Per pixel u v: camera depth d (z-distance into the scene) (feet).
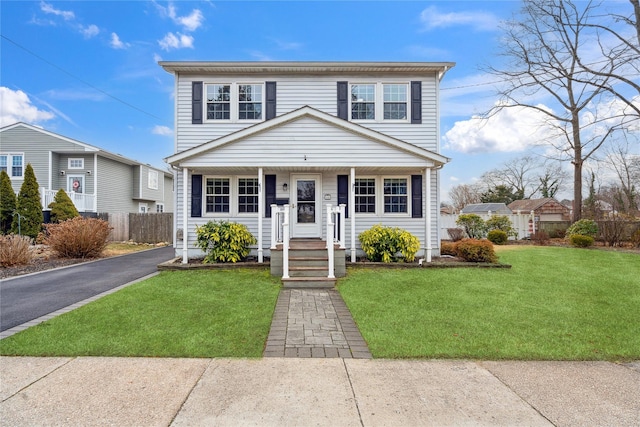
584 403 9.02
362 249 32.37
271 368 10.94
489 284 22.77
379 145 30.68
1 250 30.76
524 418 8.32
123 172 75.36
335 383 9.98
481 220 54.85
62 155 65.21
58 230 36.24
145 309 17.08
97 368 10.84
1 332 13.97
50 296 20.20
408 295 20.11
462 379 10.27
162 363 11.22
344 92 35.06
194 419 8.19
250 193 35.19
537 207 103.45
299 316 16.49
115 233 57.36
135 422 8.07
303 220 34.86
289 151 30.53
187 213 33.01
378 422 8.11
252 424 8.00
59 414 8.39
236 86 35.09
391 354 12.00
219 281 23.94
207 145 29.99
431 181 35.65
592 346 12.69
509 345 12.74
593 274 26.11
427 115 35.37
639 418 8.34
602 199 94.12
